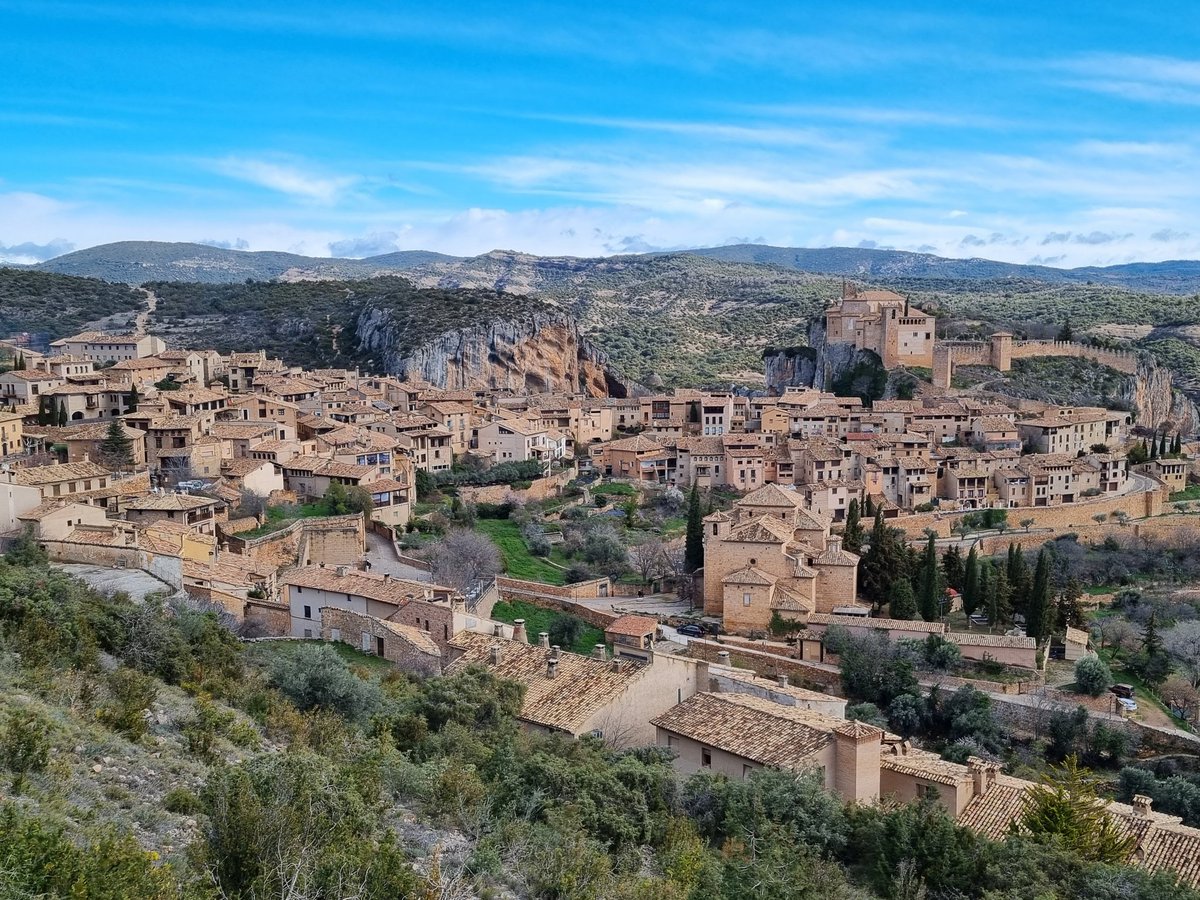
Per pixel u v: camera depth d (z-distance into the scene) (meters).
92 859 25.73
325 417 179.12
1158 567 174.50
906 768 61.41
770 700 71.19
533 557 147.75
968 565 130.38
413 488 158.62
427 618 77.75
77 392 165.12
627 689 65.69
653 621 107.00
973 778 60.34
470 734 55.03
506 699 63.59
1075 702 101.81
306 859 29.42
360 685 57.56
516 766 49.19
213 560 94.88
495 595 117.25
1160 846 54.75
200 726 43.91
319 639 80.75
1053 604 123.88
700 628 117.00
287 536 117.56
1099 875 45.81
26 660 45.97
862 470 192.25
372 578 85.62
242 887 28.92
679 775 55.25
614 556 147.25
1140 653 122.94
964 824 54.78
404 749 52.75
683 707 65.25
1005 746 96.38
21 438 137.25
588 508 175.00
